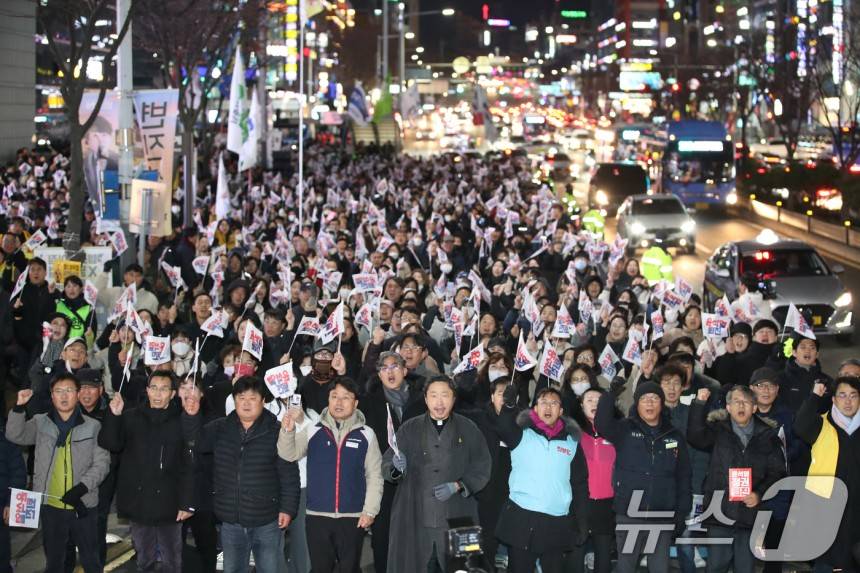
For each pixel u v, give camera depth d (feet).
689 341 37.83
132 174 62.59
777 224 139.23
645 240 109.81
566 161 212.43
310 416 29.81
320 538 28.45
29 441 29.12
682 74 305.73
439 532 28.45
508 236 78.54
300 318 46.55
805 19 176.76
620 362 38.60
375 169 153.58
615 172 153.48
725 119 269.44
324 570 28.55
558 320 40.68
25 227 71.82
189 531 36.50
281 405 31.73
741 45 195.42
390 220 94.43
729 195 152.56
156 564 31.65
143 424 29.07
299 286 49.01
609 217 151.33
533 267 56.59
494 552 31.68
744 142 200.44
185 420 29.07
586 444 29.66
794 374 36.47
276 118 225.76
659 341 41.22
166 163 67.56
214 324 38.50
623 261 59.11
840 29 161.27
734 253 72.18
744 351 39.58
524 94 597.93
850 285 92.02
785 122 188.34
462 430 28.73
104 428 28.71
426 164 169.58
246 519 28.02
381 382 32.48
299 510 30.60
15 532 35.91
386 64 199.52
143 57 171.94
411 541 28.71
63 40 162.30
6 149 149.89
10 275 53.21
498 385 28.96
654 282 60.90
